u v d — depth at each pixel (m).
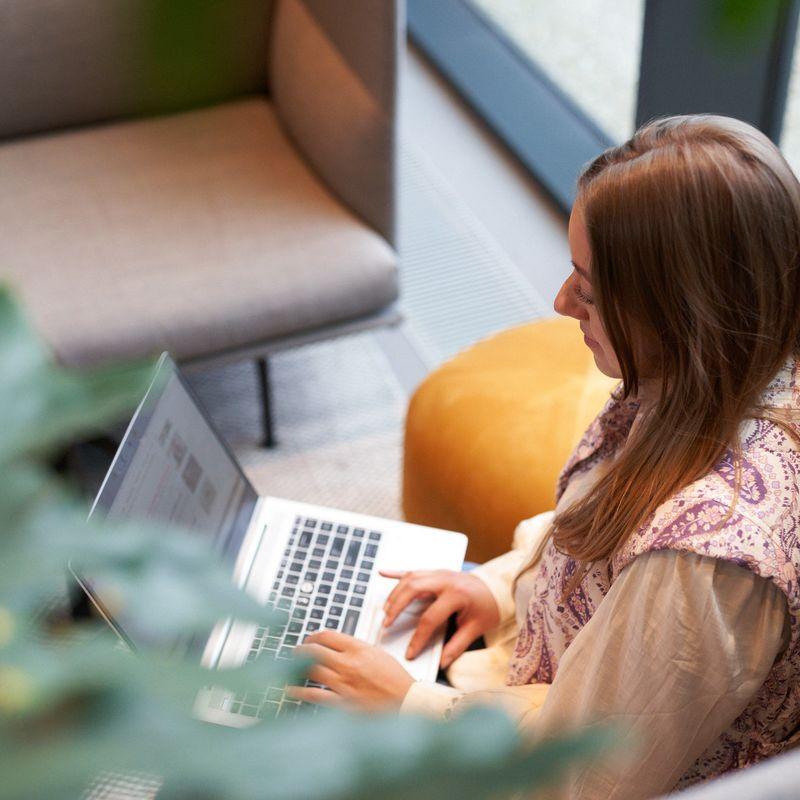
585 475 1.08
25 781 0.11
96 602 0.90
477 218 2.86
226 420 2.33
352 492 2.19
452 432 1.65
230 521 1.39
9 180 2.20
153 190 2.17
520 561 1.33
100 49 2.26
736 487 0.84
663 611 0.84
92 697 0.12
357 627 1.30
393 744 0.11
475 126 3.15
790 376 0.90
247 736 0.12
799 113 2.02
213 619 0.13
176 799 0.12
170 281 1.98
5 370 0.12
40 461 0.14
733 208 0.81
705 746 0.91
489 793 0.11
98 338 1.92
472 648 1.33
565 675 0.93
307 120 2.16
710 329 0.84
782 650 0.89
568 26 2.77
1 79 2.24
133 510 1.17
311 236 2.07
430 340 2.52
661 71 2.11
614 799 0.90
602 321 0.91
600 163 0.88
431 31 3.35
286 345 2.07
